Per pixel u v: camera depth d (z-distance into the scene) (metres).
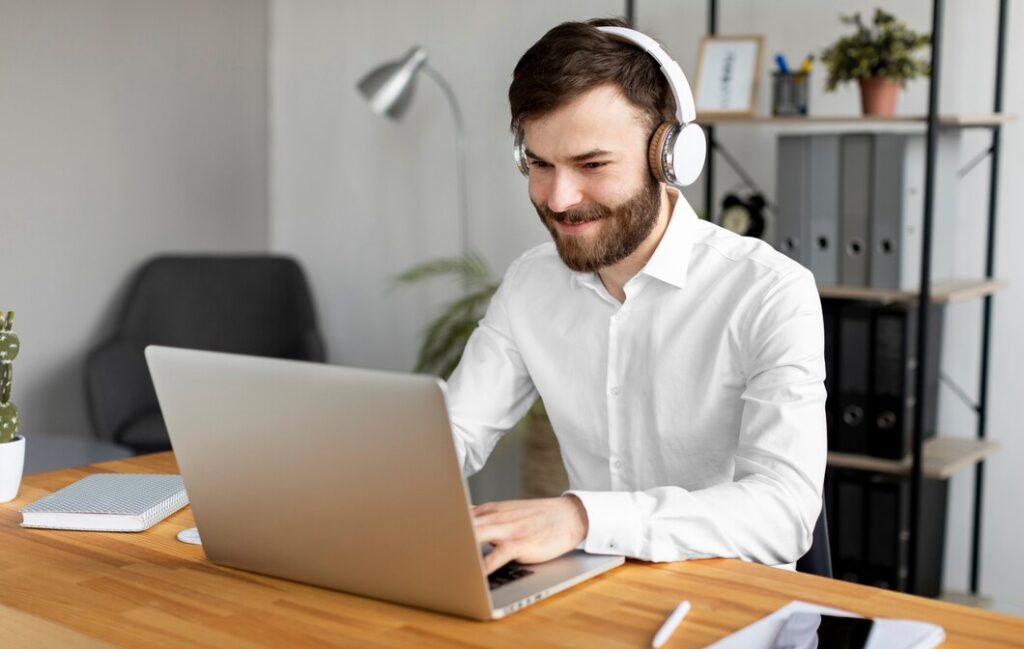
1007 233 3.18
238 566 1.34
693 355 1.67
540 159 1.46
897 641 1.07
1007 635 1.12
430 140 4.23
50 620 1.17
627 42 1.47
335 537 1.22
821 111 3.39
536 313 1.81
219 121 4.45
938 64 2.77
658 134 1.48
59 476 1.79
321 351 4.06
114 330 4.09
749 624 1.15
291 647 1.09
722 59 3.16
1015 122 3.13
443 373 3.70
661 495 1.37
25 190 3.79
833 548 3.07
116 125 4.06
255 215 4.63
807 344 1.54
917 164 2.97
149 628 1.15
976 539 3.23
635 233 1.51
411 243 4.33
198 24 4.32
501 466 4.08
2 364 1.66
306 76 4.55
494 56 4.04
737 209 3.24
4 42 3.69
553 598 1.22
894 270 2.93
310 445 1.20
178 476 1.72
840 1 3.32
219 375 1.24
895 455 2.95
